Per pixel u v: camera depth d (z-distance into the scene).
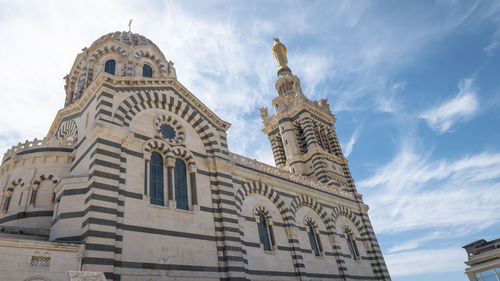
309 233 36.28
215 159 29.25
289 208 34.97
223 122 32.88
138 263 20.48
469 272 32.53
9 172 27.33
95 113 25.27
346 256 38.50
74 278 9.98
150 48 41.19
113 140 23.38
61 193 21.81
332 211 40.88
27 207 25.20
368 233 43.84
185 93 30.97
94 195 20.41
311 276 32.38
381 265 41.59
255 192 33.19
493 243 33.22
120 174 22.58
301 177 39.97
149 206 23.05
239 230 28.52
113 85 26.47
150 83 28.83
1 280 15.37
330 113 60.41
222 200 27.69
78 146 26.53
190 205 26.08
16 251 16.31
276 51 68.31
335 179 49.94
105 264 18.73
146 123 26.83
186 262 22.91
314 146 50.97
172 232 23.33
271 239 31.75
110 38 39.62
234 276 24.59
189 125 30.20
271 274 29.12
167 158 26.48
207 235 25.31
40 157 27.16
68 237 19.78
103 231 19.59
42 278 16.50
